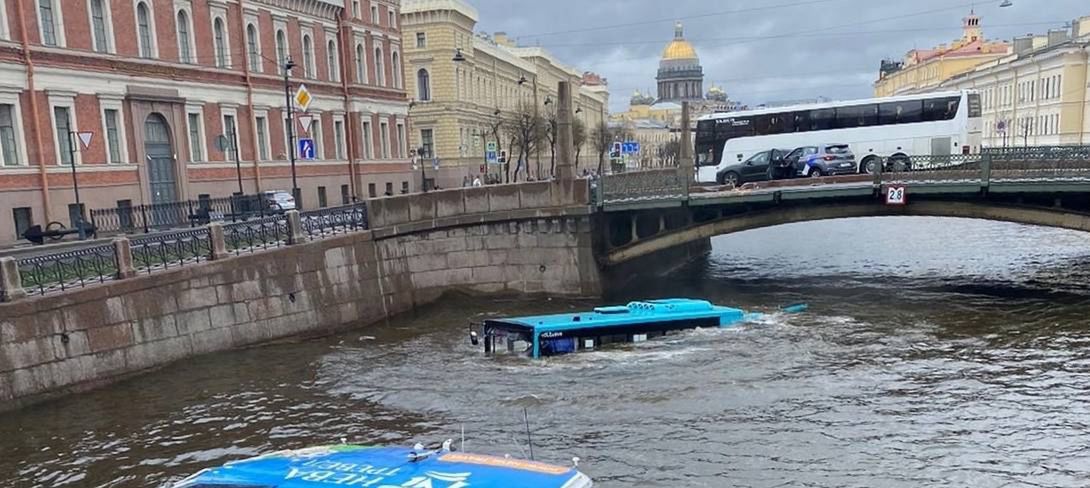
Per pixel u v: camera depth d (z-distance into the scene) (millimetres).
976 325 21031
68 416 14953
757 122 38719
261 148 42562
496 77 80250
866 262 35281
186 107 37062
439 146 66875
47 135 29719
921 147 36219
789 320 22203
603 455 12375
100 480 12039
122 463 12680
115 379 17047
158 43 35531
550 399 15219
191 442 13539
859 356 17969
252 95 41438
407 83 66938
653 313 20656
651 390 15633
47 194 29484
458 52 54219
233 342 19906
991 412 14055
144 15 35062
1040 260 33906
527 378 16766
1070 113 64375
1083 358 17453
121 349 17250
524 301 26359
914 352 18266
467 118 69688
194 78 37438
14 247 25125
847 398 14930
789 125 38219
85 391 16422
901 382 15891
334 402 15555
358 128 50562
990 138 82938
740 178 35500
